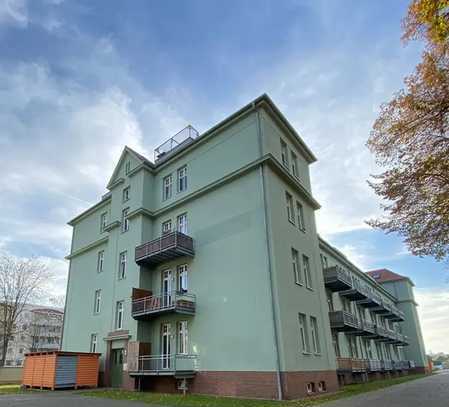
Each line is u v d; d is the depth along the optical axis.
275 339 15.06
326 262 29.84
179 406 12.87
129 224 24.06
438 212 11.05
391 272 55.31
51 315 58.88
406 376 38.50
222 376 16.36
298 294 18.02
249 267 17.12
